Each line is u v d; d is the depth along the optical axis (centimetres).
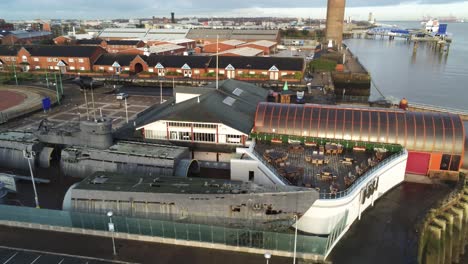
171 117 6688
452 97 14238
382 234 4803
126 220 4522
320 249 4156
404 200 5606
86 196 4831
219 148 6562
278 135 6469
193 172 6272
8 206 4816
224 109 7106
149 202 4678
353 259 4309
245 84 9462
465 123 10550
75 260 4212
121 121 9469
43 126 6975
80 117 9819
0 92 12925
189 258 4253
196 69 15325
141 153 6059
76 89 13488
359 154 6050
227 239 4338
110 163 6000
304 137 6353
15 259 4222
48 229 4822
